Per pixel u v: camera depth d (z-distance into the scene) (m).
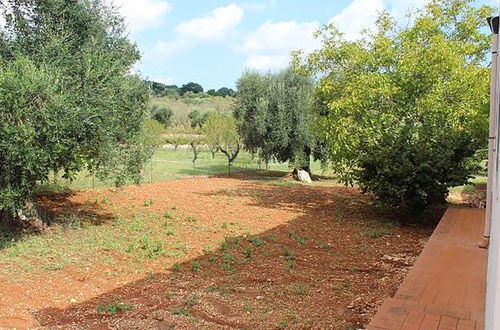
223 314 5.64
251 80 22.92
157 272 7.51
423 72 12.23
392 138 11.73
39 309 5.82
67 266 7.59
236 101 23.27
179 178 20.45
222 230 10.39
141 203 13.20
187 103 61.50
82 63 8.78
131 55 10.64
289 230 10.63
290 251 8.76
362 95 12.30
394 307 4.71
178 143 37.03
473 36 13.77
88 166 9.18
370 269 7.75
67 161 8.59
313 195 16.47
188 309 5.79
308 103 21.11
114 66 9.25
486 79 12.09
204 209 12.80
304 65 13.92
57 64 8.71
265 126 21.73
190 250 8.78
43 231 9.58
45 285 6.70
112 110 8.86
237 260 8.20
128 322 5.39
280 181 20.78
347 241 9.83
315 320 5.47
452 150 11.22
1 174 7.95
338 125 12.47
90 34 9.74
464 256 6.77
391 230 10.92
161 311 5.71
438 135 11.68
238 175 23.06
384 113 12.48
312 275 7.39
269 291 6.56
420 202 11.64
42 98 7.79
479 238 7.98
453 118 11.95
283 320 5.45
